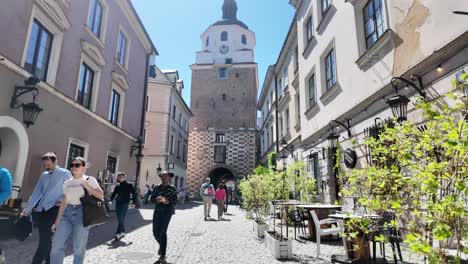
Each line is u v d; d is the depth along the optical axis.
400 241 4.79
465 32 4.69
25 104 7.83
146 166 24.77
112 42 13.89
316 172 12.05
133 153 16.64
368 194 3.68
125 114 15.55
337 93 9.95
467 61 4.77
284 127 19.23
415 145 2.71
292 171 8.06
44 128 8.93
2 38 7.34
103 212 4.12
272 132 24.02
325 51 11.21
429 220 2.01
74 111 10.62
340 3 9.85
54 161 4.84
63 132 9.91
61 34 9.81
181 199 26.69
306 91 13.68
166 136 25.45
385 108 7.09
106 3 13.20
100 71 12.67
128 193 7.64
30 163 8.30
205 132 36.94
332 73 10.86
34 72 8.73
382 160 3.46
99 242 6.92
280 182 7.45
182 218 13.34
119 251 6.04
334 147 9.81
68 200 4.07
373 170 3.40
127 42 15.85
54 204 4.55
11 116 7.62
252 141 36.22
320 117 11.63
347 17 9.32
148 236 7.91
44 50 9.22
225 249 6.43
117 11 14.45
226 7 44.03
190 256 5.75
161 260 5.34
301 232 9.00
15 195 7.63
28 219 4.55
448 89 5.12
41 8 8.75
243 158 35.69
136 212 14.83
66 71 10.13
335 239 7.48
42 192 4.64
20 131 7.87
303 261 5.35
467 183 1.93
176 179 30.30
